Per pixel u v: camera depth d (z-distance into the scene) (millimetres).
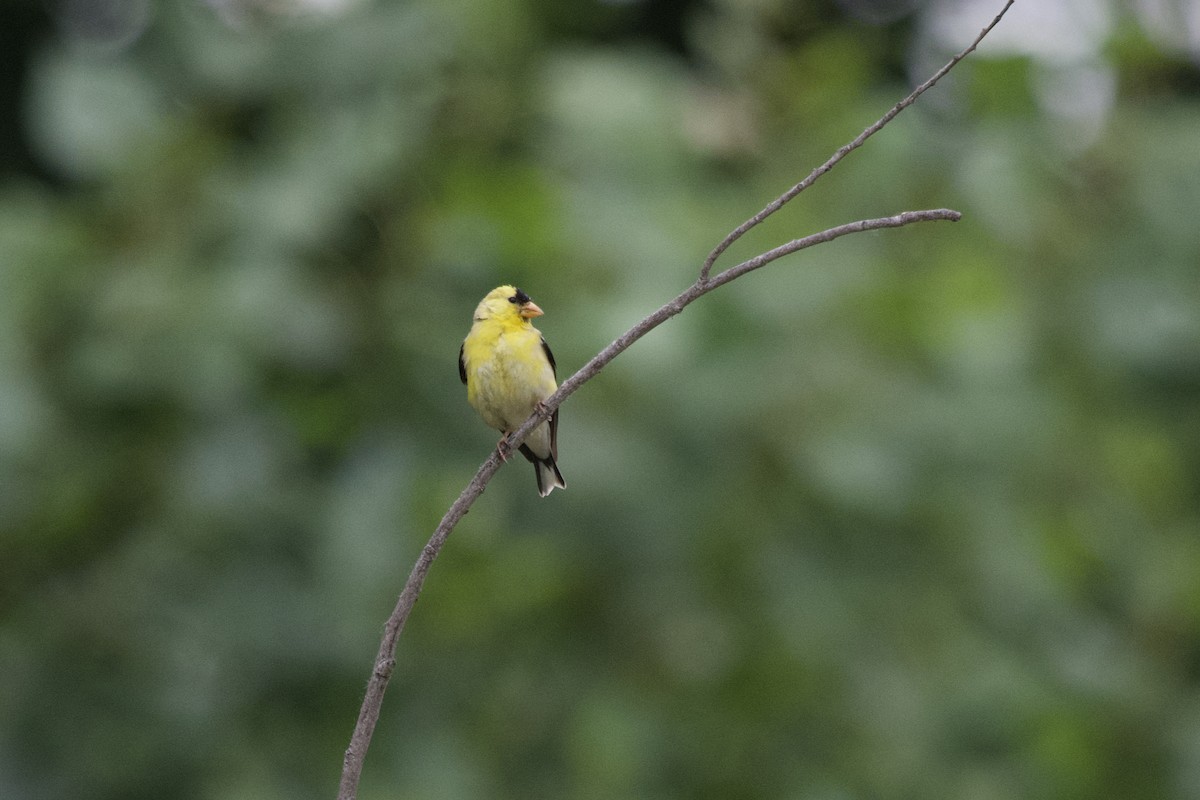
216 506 10758
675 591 11336
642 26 17328
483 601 11391
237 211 11031
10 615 11250
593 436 10688
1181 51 13891
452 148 12008
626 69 12391
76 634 11125
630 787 11492
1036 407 11844
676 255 11188
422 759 11055
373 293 11180
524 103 12141
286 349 10625
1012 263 12914
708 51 12570
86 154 11180
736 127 12109
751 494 11242
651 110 11969
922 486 11312
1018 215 12406
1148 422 13273
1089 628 12844
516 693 11578
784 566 11141
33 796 10812
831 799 11250
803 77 12352
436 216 11289
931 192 12273
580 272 11297
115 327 10734
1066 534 13117
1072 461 13156
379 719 11188
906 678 11570
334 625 10930
